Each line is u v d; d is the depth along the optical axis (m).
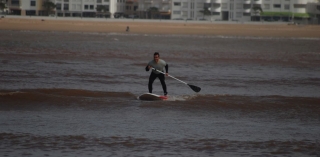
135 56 150.00
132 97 78.12
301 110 70.50
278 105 73.50
